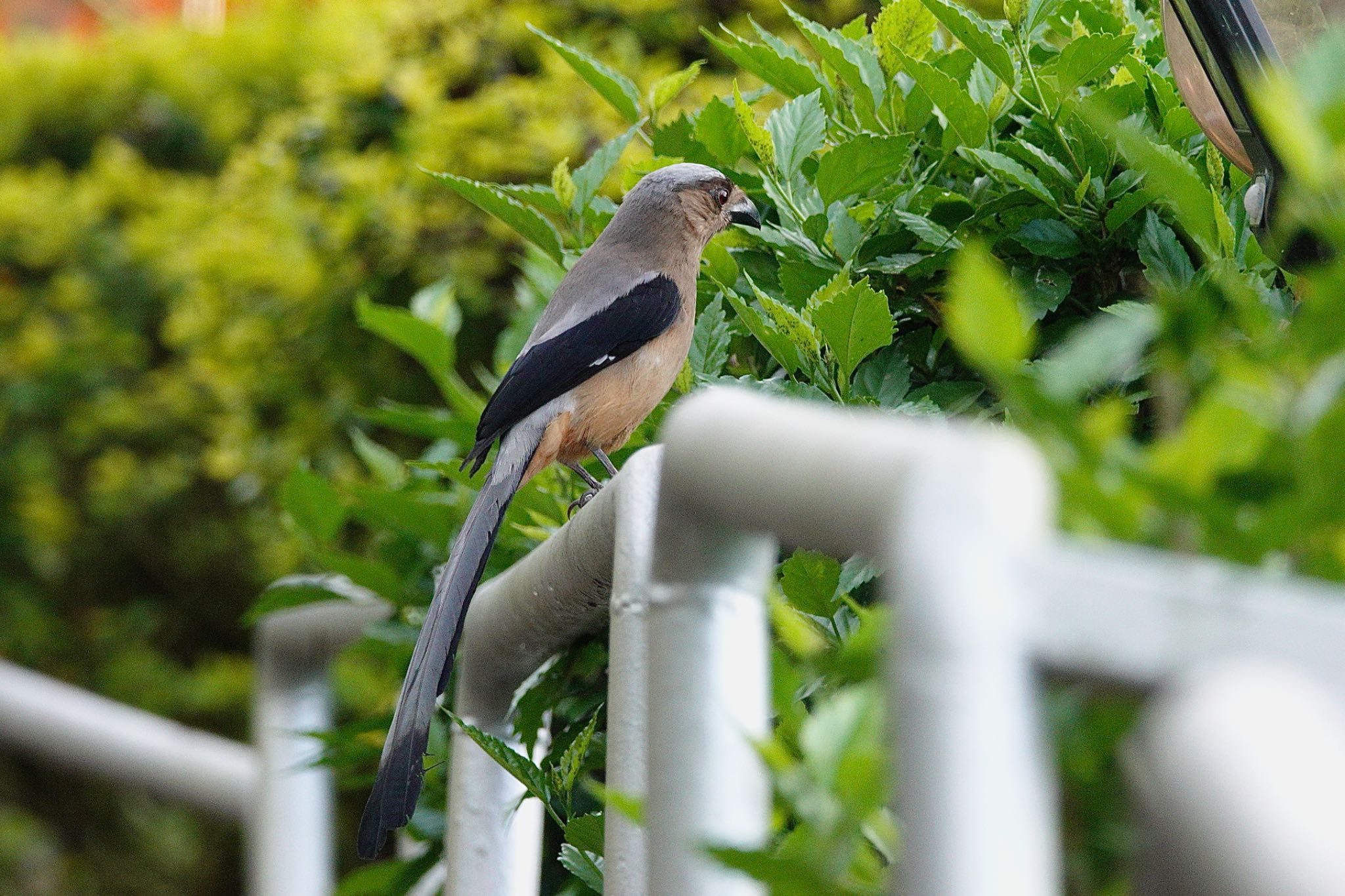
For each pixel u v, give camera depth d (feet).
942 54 20.72
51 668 71.46
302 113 63.31
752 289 19.76
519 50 50.03
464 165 48.39
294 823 23.88
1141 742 5.74
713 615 8.86
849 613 15.21
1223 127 15.53
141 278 75.05
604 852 12.99
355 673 61.26
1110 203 18.76
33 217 76.18
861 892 7.92
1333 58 7.09
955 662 5.82
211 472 58.13
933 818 5.79
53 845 69.82
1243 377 6.93
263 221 55.36
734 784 8.79
